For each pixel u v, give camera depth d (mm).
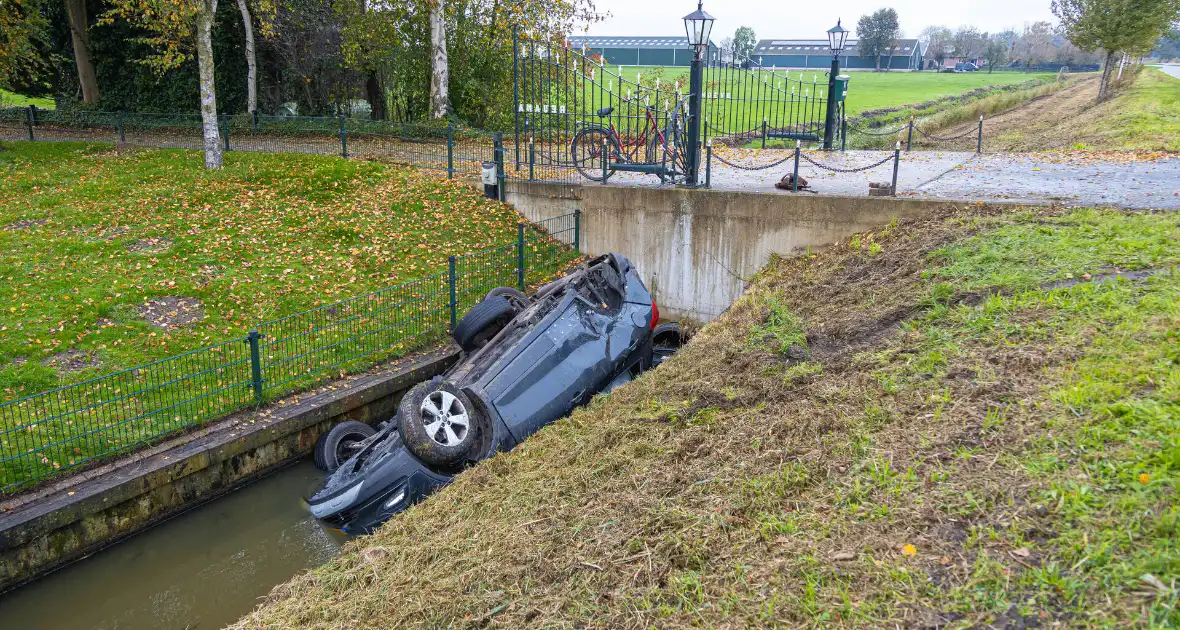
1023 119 31656
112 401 8312
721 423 6664
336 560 5961
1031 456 4918
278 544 7727
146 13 18891
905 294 8562
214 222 14609
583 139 15695
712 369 8055
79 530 7262
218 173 17641
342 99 27625
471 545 5582
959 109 33812
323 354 10367
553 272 13961
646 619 4379
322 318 11414
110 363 9617
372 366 10508
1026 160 16359
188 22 18188
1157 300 6535
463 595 4934
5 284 11445
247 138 22047
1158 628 3416
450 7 24625
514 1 23906
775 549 4734
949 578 4113
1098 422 5062
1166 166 14242
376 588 5312
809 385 7023
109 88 29312
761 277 11797
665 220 13430
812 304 9391
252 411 9094
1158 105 24328
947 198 11078
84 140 22406
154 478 7758
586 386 8773
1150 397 5133
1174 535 3938
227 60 27469
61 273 11945
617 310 9805
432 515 6340
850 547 4551
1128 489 4359
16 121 25797
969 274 8406
